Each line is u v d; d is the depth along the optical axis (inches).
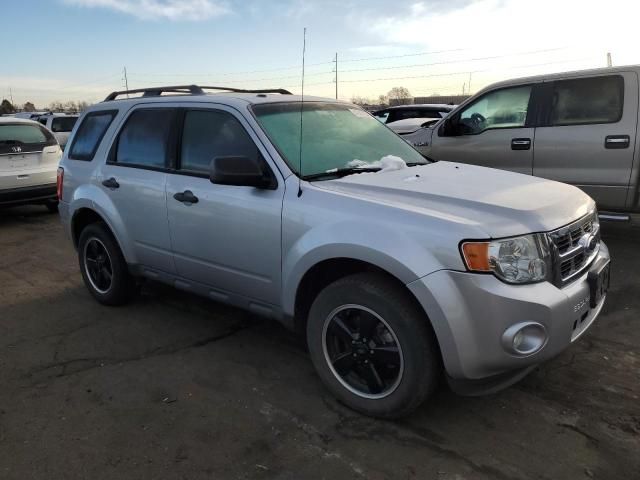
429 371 111.9
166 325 179.0
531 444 112.2
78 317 187.8
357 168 143.9
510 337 103.8
